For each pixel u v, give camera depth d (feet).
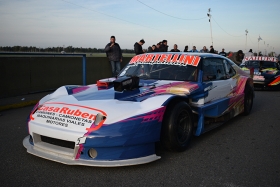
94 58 32.68
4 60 22.58
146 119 9.59
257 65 36.42
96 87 12.64
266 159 11.05
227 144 12.87
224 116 15.64
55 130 9.40
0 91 22.48
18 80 23.89
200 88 12.89
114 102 10.25
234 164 10.46
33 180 8.86
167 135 10.59
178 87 12.17
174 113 10.63
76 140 9.07
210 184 8.78
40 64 25.81
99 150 9.12
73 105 10.23
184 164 10.34
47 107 10.52
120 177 9.14
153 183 8.77
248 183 8.90
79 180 8.89
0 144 12.31
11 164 10.09
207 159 10.89
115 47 33.42
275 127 16.16
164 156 11.07
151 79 13.82
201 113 12.57
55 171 9.53
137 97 10.84
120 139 9.07
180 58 14.55
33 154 10.05
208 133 14.73
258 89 35.17
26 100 22.24
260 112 20.44
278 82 32.60
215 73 15.06
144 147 9.71
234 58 50.03
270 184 8.86
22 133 14.11
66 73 28.78
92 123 9.25
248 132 15.03
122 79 11.64
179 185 8.67
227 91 15.75
